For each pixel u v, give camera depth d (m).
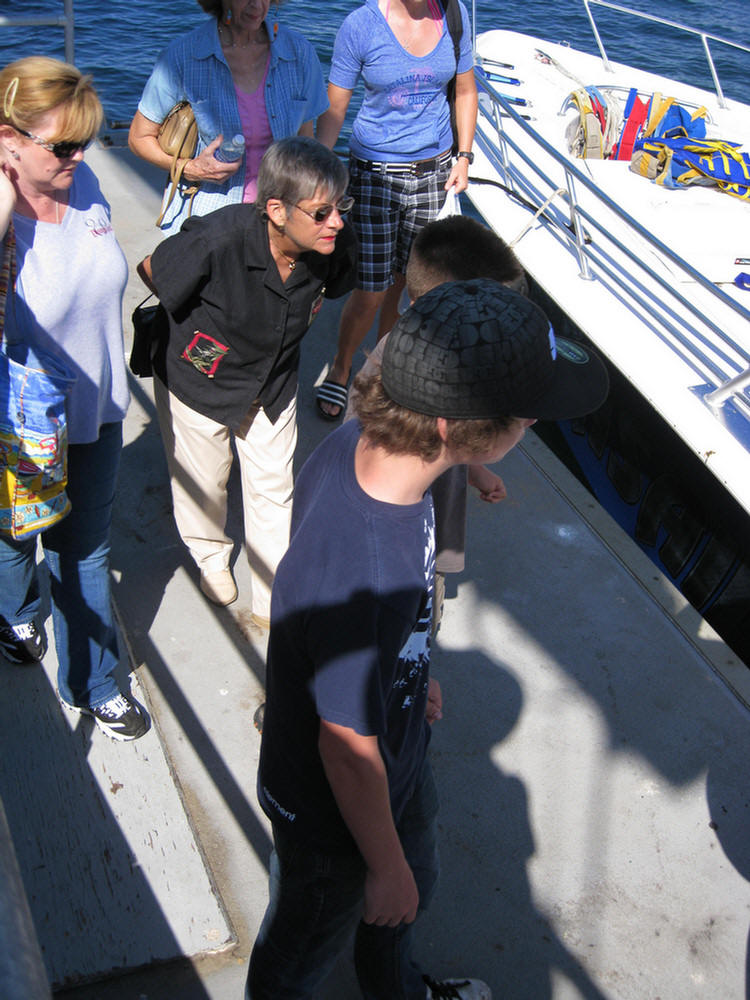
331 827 1.39
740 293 4.23
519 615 3.00
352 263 2.42
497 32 7.00
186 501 2.69
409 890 1.34
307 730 1.34
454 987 1.96
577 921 2.21
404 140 3.38
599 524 3.40
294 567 1.25
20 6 10.92
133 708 2.40
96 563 2.17
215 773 2.39
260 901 2.13
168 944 1.99
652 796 2.50
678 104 5.67
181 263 2.16
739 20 13.88
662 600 3.11
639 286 4.21
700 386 3.61
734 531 3.88
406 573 1.19
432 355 1.12
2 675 2.50
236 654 2.72
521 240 4.50
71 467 2.04
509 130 5.50
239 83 2.81
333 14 11.55
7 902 0.70
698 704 2.77
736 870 2.36
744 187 5.04
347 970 2.04
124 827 2.20
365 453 1.22
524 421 1.21
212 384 2.39
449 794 2.45
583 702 2.74
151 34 10.65
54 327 1.83
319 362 4.06
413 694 1.36
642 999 2.08
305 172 2.02
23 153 1.65
